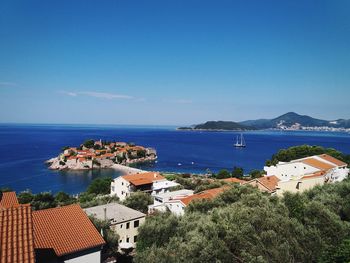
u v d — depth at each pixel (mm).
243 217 27922
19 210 19234
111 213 58562
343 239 25578
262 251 23672
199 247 25250
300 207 31094
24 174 178250
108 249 42406
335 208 35344
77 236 32156
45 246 29938
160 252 29188
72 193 138500
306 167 84812
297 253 24078
